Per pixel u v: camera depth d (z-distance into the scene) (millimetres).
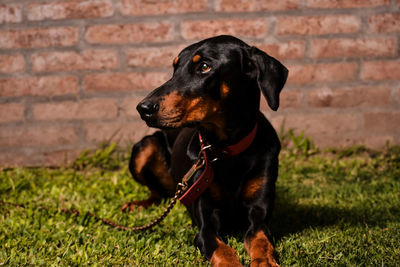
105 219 2789
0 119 4305
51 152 4363
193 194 2414
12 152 4352
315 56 4234
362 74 4258
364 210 2951
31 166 4344
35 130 4328
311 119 4320
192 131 2881
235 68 2352
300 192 3404
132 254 2328
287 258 2195
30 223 2814
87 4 4191
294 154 4246
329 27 4195
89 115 4328
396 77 4258
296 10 4180
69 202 3283
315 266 2098
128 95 4312
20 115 4309
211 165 2441
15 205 3123
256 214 2484
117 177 3863
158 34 4219
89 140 4359
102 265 2217
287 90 4285
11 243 2467
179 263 2197
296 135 4355
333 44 4215
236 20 4184
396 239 2393
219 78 2314
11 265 2217
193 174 2539
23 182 3744
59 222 2809
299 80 4270
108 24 4215
